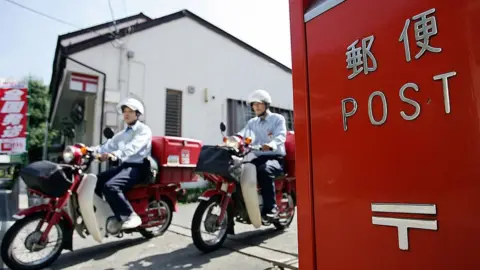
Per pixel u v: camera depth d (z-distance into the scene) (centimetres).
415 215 75
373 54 88
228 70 831
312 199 103
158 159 344
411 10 80
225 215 306
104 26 698
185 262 263
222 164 285
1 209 511
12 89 668
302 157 108
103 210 287
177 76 738
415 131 77
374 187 85
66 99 817
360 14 92
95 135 618
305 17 111
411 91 78
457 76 70
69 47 612
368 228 86
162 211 353
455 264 67
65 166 269
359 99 91
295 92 112
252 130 355
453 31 71
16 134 659
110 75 645
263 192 316
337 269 94
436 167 72
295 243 318
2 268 253
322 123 102
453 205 69
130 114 323
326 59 102
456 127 69
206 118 773
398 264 78
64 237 269
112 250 304
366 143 88
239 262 261
